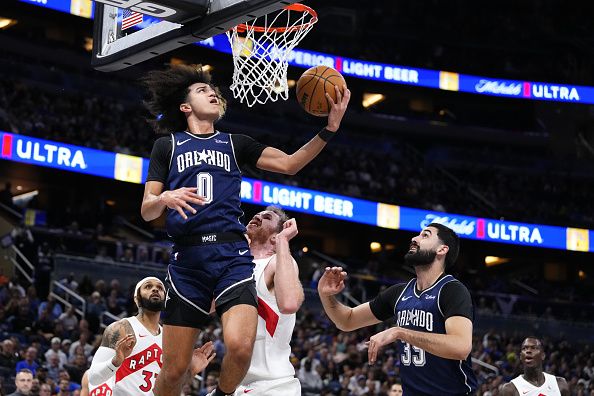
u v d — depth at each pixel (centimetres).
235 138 387
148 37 493
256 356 455
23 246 1734
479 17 3167
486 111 3144
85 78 2353
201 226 365
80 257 1805
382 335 425
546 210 2797
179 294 365
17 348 1191
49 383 1023
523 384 674
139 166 2058
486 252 2697
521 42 3130
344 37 2975
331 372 1460
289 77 2697
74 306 1570
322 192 2328
